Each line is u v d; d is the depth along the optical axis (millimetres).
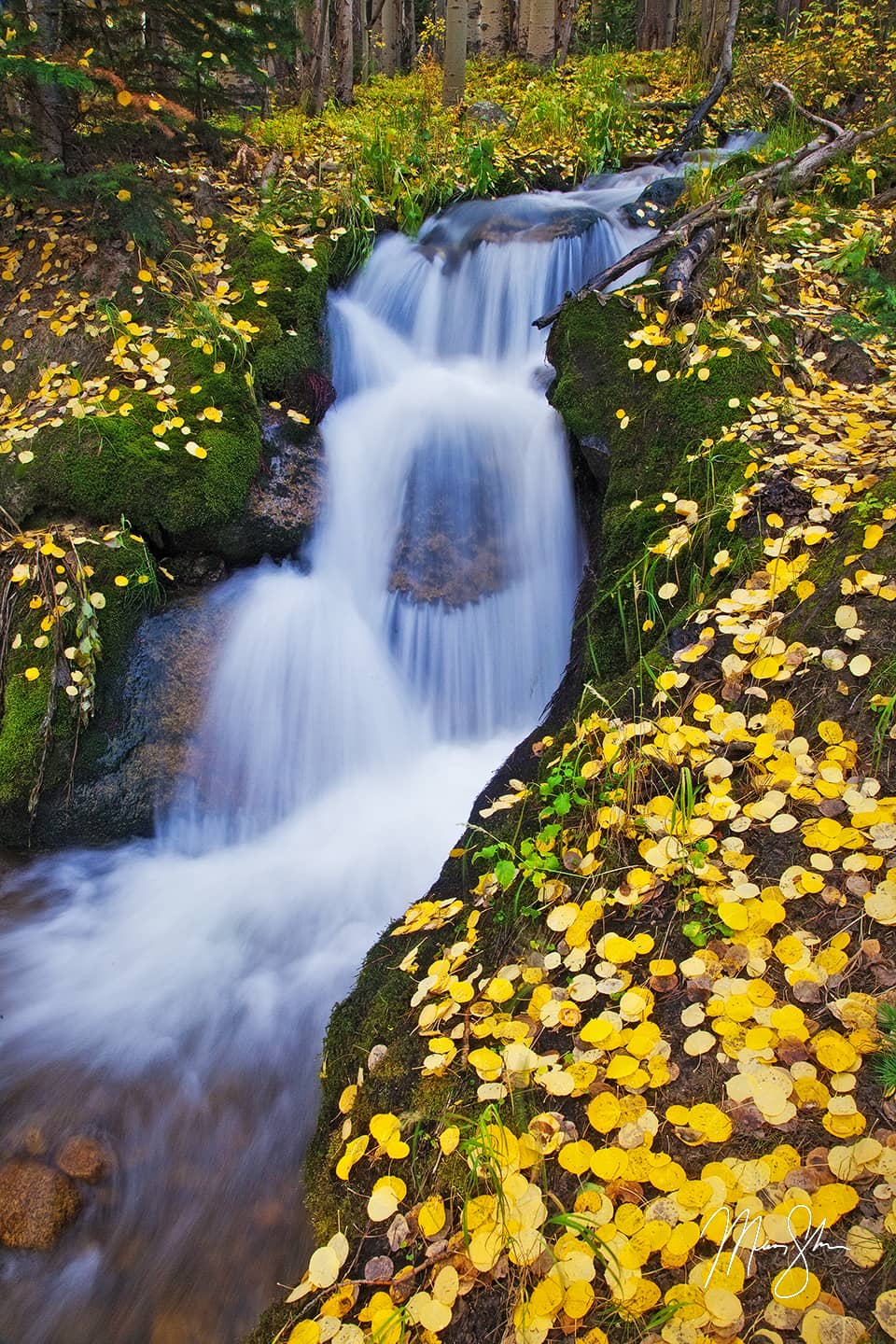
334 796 4246
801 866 2248
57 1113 2783
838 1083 1813
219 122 7105
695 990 2111
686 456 3727
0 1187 2529
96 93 5125
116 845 3941
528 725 4480
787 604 2930
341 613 4633
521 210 6492
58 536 4082
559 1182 1879
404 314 6043
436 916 2871
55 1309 2307
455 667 4652
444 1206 1961
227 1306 2246
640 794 2625
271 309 5070
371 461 5004
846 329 4285
